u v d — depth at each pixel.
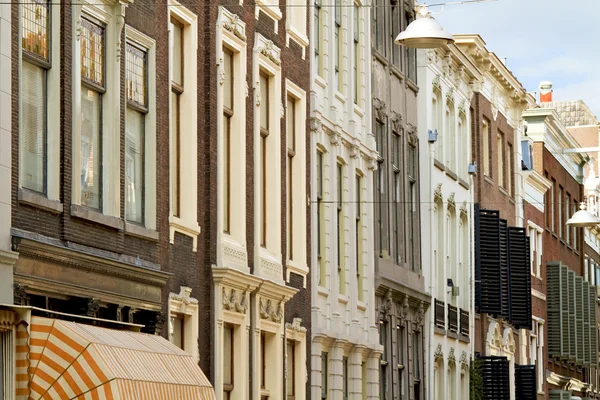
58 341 29.91
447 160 74.25
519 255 83.62
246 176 44.38
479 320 79.00
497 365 77.94
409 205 66.44
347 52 56.44
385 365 61.00
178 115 40.59
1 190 30.11
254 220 44.97
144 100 37.31
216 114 42.22
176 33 40.50
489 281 78.69
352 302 55.88
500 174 85.19
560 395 99.31
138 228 36.25
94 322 33.91
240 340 43.31
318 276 52.56
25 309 29.70
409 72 67.50
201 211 41.25
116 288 35.09
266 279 44.56
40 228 31.80
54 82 32.59
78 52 33.47
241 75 43.94
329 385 53.12
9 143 30.42
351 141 56.06
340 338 53.56
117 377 30.06
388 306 61.06
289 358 48.91
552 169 103.00
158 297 37.44
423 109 69.44
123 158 35.56
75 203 33.09
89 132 34.44
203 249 41.31
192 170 40.56
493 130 83.62
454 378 73.31
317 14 53.56
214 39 42.16
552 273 99.50
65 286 32.56
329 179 53.72
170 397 32.44
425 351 68.00
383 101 61.94
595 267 122.50
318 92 52.69
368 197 58.47
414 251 67.19
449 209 73.75
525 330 91.19
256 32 45.62
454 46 72.62
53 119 32.53
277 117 47.03
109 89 35.12
